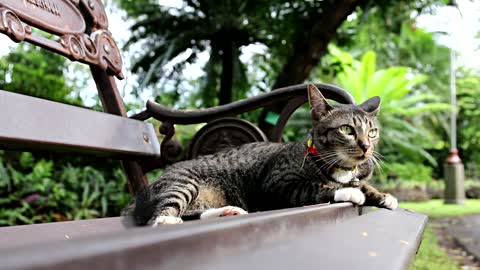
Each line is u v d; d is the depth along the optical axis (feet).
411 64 51.98
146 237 1.09
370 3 19.40
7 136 3.99
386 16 20.76
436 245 18.15
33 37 4.87
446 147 52.47
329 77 27.58
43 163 12.85
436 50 51.49
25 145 4.44
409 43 48.06
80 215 12.80
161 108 7.25
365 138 7.59
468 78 55.83
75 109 5.04
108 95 6.61
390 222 3.86
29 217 12.19
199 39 19.35
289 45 19.79
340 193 6.32
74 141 4.80
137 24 19.85
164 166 7.43
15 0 4.70
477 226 24.73
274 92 7.43
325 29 18.47
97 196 13.46
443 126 51.44
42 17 5.11
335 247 1.87
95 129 5.27
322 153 7.38
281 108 7.94
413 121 47.78
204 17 19.47
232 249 1.36
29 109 4.34
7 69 13.79
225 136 7.66
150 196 6.39
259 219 1.79
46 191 12.58
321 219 2.66
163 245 1.11
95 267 0.92
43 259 0.87
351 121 7.63
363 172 7.78
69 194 12.98
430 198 46.11
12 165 12.79
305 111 28.40
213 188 7.15
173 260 1.09
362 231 2.68
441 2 22.07
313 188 7.11
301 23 19.49
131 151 5.88
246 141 7.77
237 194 7.45
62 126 4.71
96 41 6.21
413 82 43.98
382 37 22.85
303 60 18.75
